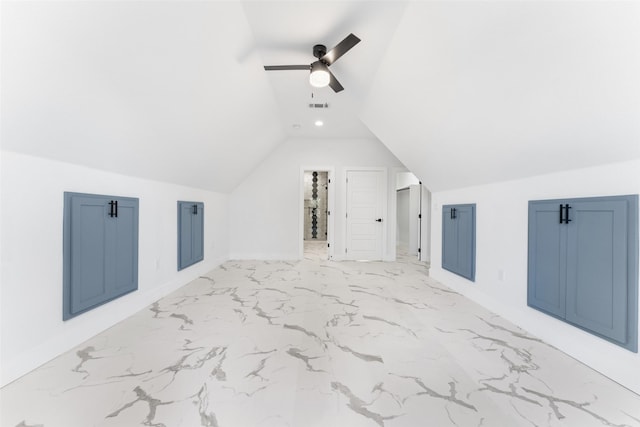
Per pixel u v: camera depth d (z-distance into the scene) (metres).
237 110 3.10
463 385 1.55
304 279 3.88
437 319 2.49
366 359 1.82
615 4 1.05
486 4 1.42
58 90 1.50
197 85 2.29
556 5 1.19
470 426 1.26
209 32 1.92
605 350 1.66
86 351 1.90
